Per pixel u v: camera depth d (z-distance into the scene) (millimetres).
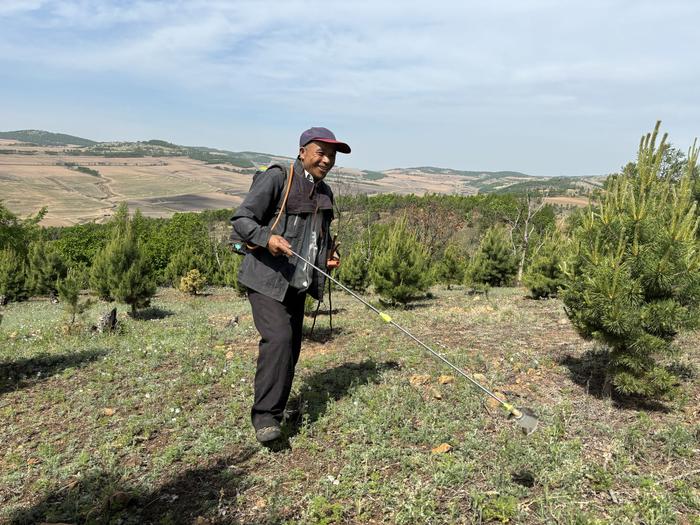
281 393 3791
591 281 4520
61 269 23266
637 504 3068
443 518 2953
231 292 26797
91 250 39938
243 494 3303
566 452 3676
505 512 2965
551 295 14617
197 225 45562
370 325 9203
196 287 24953
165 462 3801
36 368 6754
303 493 3289
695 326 4328
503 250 21703
